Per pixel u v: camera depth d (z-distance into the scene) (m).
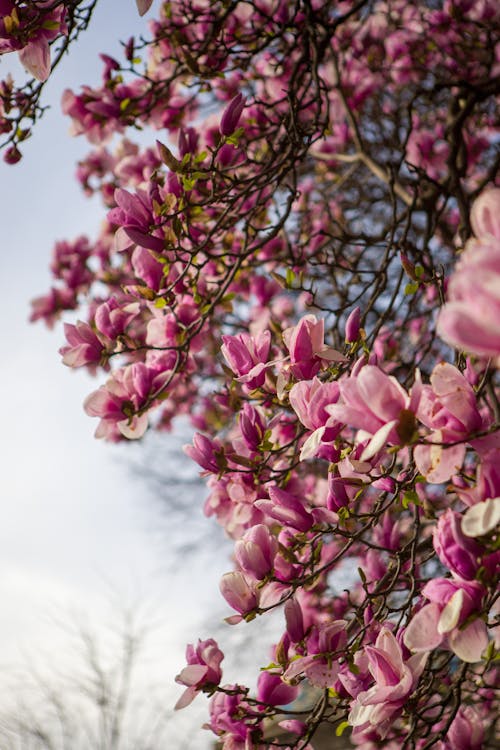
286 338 1.52
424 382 1.71
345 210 3.01
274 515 1.45
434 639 1.21
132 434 1.67
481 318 1.03
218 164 1.74
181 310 1.81
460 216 2.02
